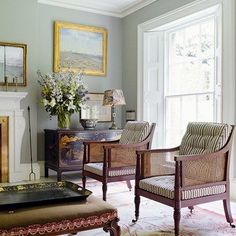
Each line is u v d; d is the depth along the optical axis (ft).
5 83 14.88
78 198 6.95
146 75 16.75
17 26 15.19
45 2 16.38
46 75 15.62
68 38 16.89
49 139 15.66
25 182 14.94
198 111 14.34
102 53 17.89
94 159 12.50
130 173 11.28
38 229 5.85
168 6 15.10
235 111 11.83
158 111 16.38
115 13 18.25
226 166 9.00
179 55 15.52
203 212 10.35
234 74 11.86
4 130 14.67
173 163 10.00
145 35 16.71
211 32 13.74
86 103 17.22
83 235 8.23
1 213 6.05
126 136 12.63
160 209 10.60
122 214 10.08
